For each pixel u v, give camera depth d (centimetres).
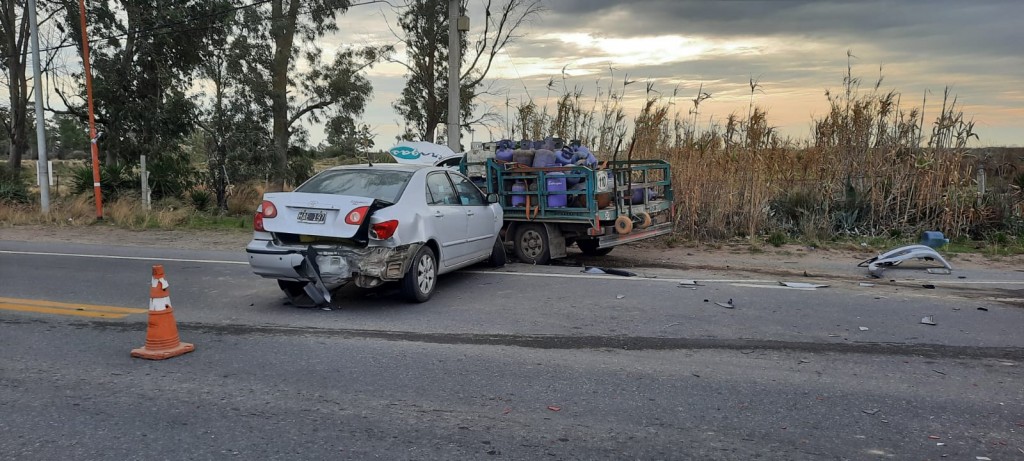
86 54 1808
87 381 527
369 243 736
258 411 468
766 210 1423
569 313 749
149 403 482
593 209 1029
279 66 2456
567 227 1086
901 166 1422
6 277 982
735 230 1415
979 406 480
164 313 600
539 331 676
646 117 1484
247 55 2306
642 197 1150
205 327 696
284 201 761
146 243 1407
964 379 536
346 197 752
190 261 1141
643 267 1087
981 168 1488
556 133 1639
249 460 393
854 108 1452
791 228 1418
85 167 2164
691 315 739
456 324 704
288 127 2559
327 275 741
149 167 2147
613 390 511
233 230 1645
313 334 667
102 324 709
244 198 2200
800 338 651
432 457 399
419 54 2617
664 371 555
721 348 620
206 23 2369
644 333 668
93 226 1712
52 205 1925
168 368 561
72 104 2525
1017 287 908
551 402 487
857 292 855
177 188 2162
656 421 454
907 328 686
